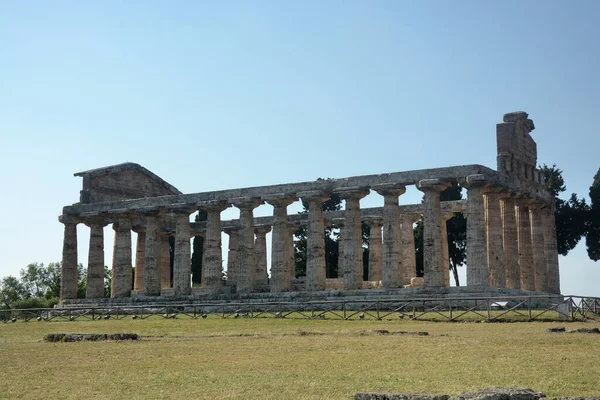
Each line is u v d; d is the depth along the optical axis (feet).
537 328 130.41
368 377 81.51
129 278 261.44
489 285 202.80
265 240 292.81
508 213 222.69
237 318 181.57
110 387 79.97
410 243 262.06
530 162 234.58
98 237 270.05
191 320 182.60
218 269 242.99
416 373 83.35
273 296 224.74
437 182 205.36
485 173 202.28
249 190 237.04
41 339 140.26
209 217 245.86
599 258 299.58
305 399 70.23
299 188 228.22
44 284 415.64
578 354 94.02
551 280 239.30
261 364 93.97
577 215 296.92
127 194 288.30
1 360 103.91
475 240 200.54
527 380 76.43
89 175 274.16
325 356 100.27
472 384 75.31
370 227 266.36
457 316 155.43
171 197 251.60
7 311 225.15
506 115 226.99
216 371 88.89
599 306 161.07
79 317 217.56
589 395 67.26
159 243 259.60
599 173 299.38
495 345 106.11
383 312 179.63
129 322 184.75
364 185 217.56
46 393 77.30
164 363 96.94
